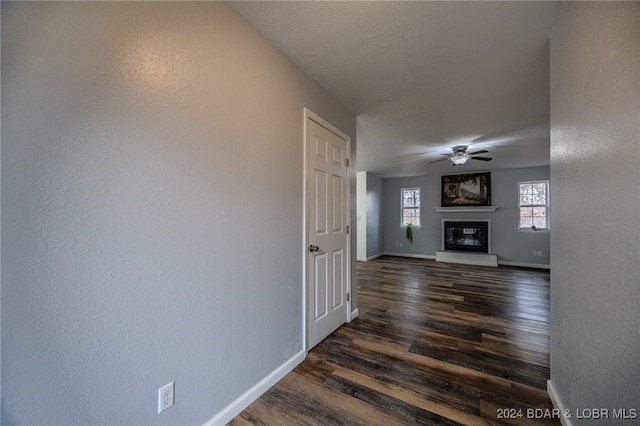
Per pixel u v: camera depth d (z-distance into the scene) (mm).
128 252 1017
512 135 3578
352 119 2863
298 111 1989
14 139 765
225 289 1416
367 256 6723
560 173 1413
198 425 1279
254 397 1583
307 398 1608
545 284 4359
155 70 1096
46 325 833
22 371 796
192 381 1255
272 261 1743
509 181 6148
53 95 831
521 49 1765
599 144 998
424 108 2727
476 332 2521
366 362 2006
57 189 844
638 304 775
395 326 2674
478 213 6465
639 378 771
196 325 1270
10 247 766
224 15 1399
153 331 1102
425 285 4324
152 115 1083
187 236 1224
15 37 769
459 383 1742
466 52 1811
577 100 1195
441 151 4477
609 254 931
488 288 4125
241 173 1506
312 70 2039
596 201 1024
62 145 851
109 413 977
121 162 991
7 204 758
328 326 2430
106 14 950
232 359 1458
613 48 900
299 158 2006
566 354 1336
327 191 2398
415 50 1789
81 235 896
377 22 1527
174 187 1167
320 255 2297
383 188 7789
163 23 1127
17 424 791
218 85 1367
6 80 754
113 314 979
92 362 934
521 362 1989
